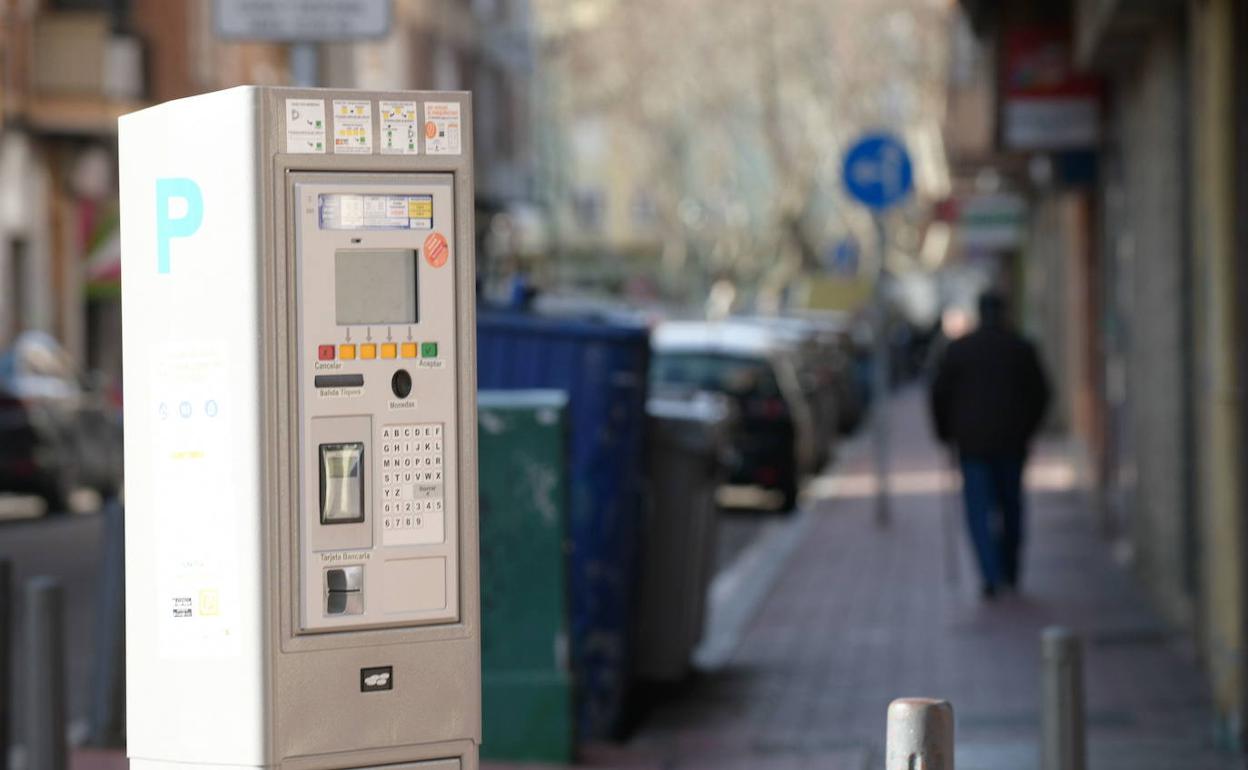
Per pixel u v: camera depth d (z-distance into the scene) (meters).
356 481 8.17
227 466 8.11
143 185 8.30
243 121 8.00
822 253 121.62
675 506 20.98
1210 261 18.56
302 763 8.16
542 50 137.50
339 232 8.10
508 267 72.88
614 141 147.38
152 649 8.36
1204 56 19.25
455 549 8.34
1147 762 16.98
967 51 50.94
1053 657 12.43
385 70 94.94
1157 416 26.95
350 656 8.20
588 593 19.08
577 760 17.84
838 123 105.38
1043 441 64.94
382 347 8.18
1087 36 29.14
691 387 44.41
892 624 25.95
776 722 19.56
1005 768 16.77
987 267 105.19
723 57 119.38
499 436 17.80
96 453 48.47
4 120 66.62
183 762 8.30
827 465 57.88
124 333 8.40
